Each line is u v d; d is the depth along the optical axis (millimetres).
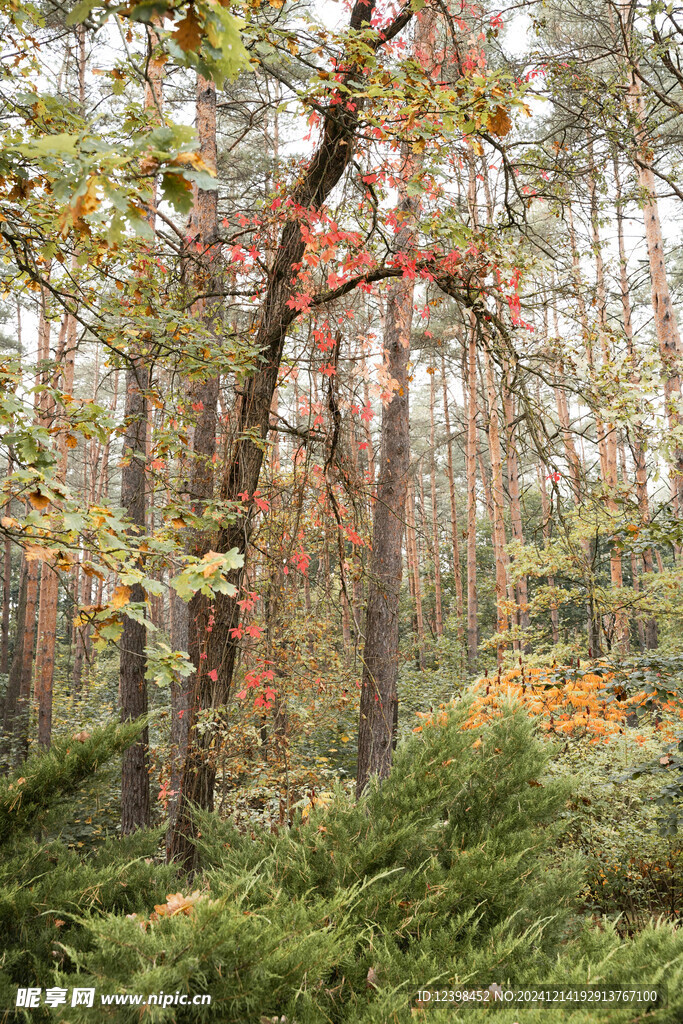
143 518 8062
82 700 15688
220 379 5738
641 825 5891
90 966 1746
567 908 2473
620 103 6531
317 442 5078
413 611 20984
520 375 4777
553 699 6207
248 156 11148
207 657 5008
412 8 4492
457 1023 1726
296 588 5645
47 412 3559
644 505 7562
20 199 3184
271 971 1812
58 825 3242
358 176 4762
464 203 5234
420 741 2975
